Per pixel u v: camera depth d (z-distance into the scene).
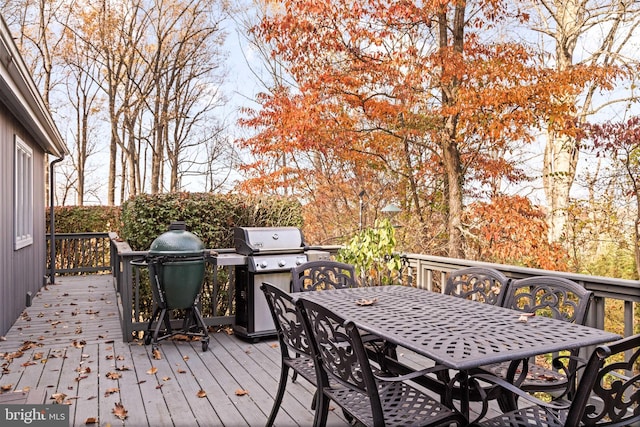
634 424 1.73
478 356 1.72
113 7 15.98
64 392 3.20
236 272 4.78
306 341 2.32
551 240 8.88
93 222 11.22
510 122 7.43
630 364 1.62
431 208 9.09
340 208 9.63
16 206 5.63
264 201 6.21
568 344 1.88
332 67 8.35
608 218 7.78
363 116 8.82
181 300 4.25
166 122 16.88
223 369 3.69
